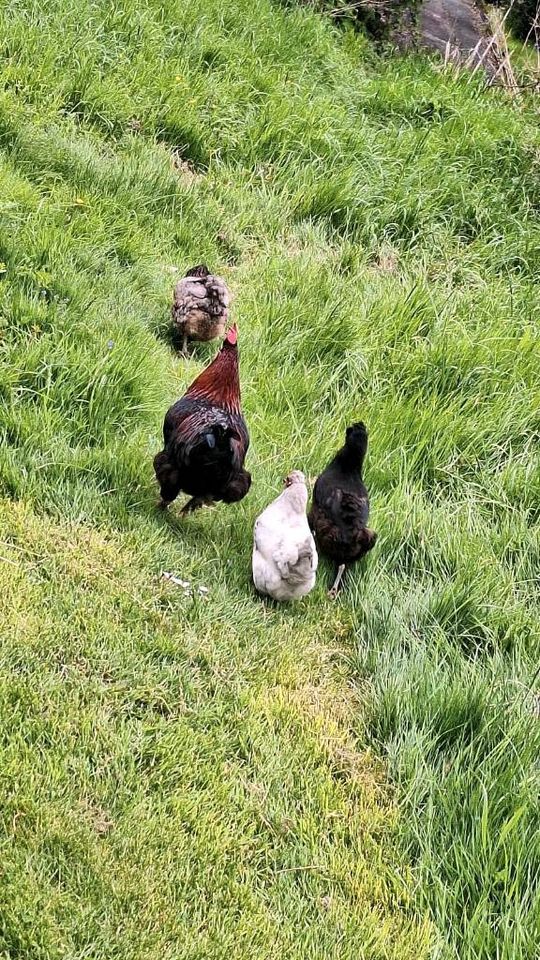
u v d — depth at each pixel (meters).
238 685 4.12
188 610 4.38
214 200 8.05
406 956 3.29
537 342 7.29
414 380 6.61
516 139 10.57
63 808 3.27
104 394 5.27
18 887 2.96
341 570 5.06
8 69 7.60
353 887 3.48
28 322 5.43
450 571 5.36
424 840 3.72
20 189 6.47
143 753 3.62
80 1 9.03
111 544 4.52
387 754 4.13
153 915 3.09
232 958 3.07
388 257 8.49
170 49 9.32
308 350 6.71
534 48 15.30
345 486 4.93
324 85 10.56
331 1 12.20
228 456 4.50
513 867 3.61
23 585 4.07
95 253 6.45
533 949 3.31
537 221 9.70
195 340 6.46
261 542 4.60
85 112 8.04
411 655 4.64
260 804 3.64
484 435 6.38
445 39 13.88
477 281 8.46
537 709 4.45
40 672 3.73
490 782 3.92
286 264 7.61
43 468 4.77
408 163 9.60
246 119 9.02
